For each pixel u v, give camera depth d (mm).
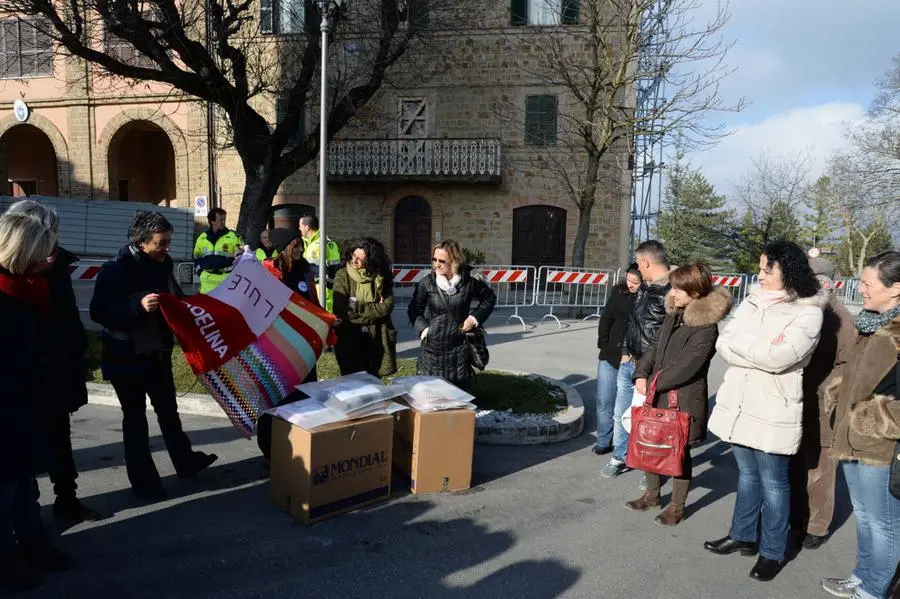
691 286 3852
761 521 3674
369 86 13211
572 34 18094
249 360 4387
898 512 3027
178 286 4316
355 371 5324
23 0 9891
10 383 2936
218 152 18812
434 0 13750
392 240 20375
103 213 19422
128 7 10484
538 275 13344
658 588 3393
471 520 4141
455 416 4543
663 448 3980
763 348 3281
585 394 7641
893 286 2994
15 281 2947
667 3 14445
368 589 3293
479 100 19562
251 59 13656
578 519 4234
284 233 5199
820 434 3910
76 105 20172
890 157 29438
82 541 3686
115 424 5887
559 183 19406
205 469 4840
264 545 3699
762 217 33750
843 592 3352
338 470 4055
